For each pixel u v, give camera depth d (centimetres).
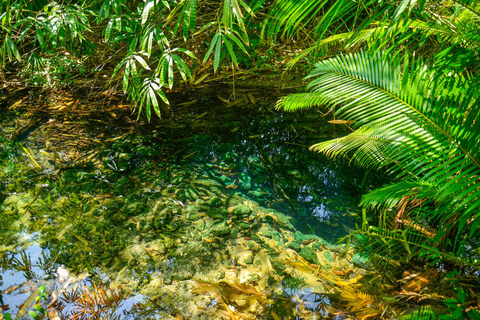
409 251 184
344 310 164
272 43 412
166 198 238
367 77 188
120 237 206
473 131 145
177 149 285
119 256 194
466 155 146
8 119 311
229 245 204
